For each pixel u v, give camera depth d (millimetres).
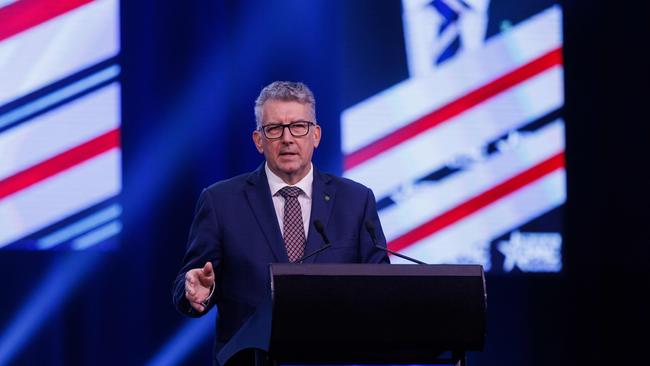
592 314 19328
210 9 18734
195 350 18812
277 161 9234
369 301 7180
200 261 9070
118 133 17922
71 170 17688
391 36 18344
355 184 9719
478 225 18125
